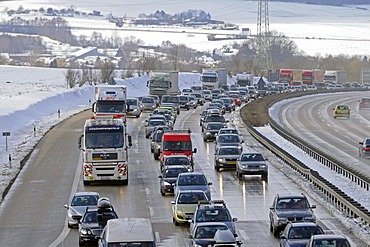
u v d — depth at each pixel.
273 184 113.88
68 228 84.88
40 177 122.69
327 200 97.19
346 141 180.00
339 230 79.00
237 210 93.19
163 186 105.06
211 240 65.81
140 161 142.38
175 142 129.88
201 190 90.38
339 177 116.81
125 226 57.03
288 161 133.88
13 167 131.38
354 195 99.81
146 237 54.94
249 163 118.38
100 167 113.69
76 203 86.56
